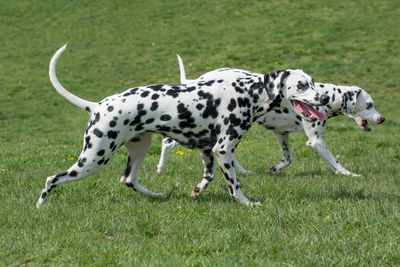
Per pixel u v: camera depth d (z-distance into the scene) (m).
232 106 6.64
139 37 28.58
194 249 5.08
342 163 9.94
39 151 11.41
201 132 6.72
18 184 7.79
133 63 25.34
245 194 7.50
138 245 5.19
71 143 12.99
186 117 6.57
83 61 25.97
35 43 28.64
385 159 10.17
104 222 5.93
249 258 4.91
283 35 26.77
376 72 22.12
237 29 28.31
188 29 29.08
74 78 24.00
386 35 25.78
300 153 10.85
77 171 6.49
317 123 8.90
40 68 25.56
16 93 22.88
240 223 5.84
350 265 4.69
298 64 23.25
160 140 13.06
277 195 7.34
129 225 5.82
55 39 28.94
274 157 10.52
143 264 4.72
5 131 17.66
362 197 7.11
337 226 5.70
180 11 31.92
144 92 6.56
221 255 4.97
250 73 8.36
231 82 6.73
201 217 6.16
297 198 7.05
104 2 34.19
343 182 8.21
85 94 22.06
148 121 6.54
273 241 5.24
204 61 24.56
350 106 9.17
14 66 25.89
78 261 4.89
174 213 6.34
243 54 24.86
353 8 29.66
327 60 23.48
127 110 6.41
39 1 34.81
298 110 6.61
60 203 6.73
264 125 9.20
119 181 8.17
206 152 7.30
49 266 4.82
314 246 5.12
